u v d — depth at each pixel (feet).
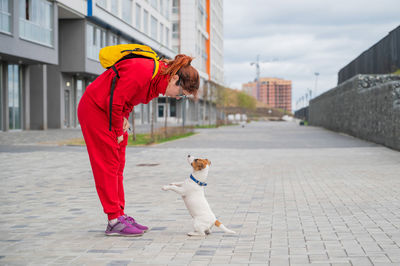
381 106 59.36
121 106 13.41
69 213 18.62
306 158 43.65
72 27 102.12
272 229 15.43
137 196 22.79
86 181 28.43
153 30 152.97
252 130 124.88
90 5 99.71
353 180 28.04
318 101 156.35
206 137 85.51
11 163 38.52
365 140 71.20
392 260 11.60
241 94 315.37
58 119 105.81
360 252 12.41
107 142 13.91
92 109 13.74
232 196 22.59
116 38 123.85
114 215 14.57
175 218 17.37
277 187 25.61
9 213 18.71
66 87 109.09
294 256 12.12
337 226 15.76
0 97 84.53
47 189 25.29
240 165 37.81
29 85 97.66
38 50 82.48
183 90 13.98
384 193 22.95
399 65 67.36
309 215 17.78
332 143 66.13
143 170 34.37
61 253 12.65
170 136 82.23
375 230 15.07
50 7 87.45
